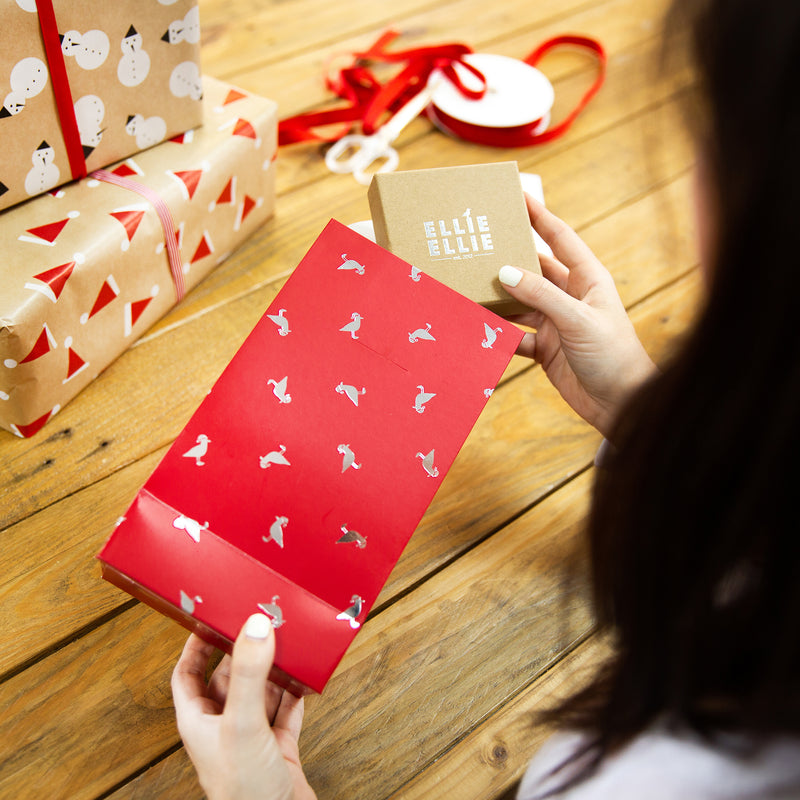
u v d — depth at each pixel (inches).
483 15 61.1
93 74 32.6
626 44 60.9
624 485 14.8
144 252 35.5
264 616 20.4
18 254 31.5
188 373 38.0
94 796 26.4
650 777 14.6
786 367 11.3
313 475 23.7
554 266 33.4
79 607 30.2
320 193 47.2
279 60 53.6
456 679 30.5
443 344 25.5
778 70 10.2
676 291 45.9
